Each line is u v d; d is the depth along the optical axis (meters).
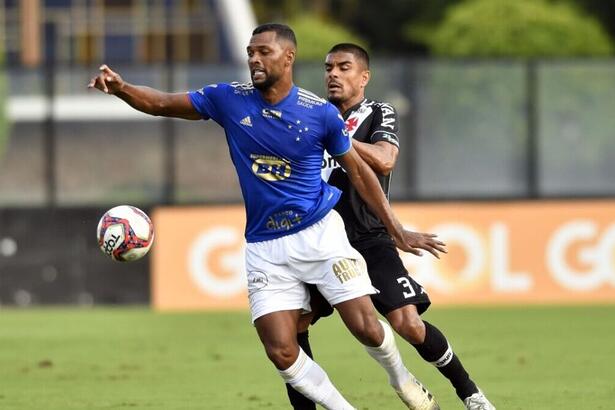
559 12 103.56
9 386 36.22
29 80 63.75
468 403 28.39
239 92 25.94
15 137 63.88
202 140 64.06
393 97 64.12
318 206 26.20
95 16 103.00
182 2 102.81
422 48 130.88
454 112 64.19
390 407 31.77
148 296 62.94
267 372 39.00
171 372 39.12
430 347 27.86
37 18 102.31
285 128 25.61
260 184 26.00
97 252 63.12
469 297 60.66
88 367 40.53
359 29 133.38
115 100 63.88
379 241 28.55
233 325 53.59
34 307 62.91
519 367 39.66
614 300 60.97
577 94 64.25
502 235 60.88
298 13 133.00
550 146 64.38
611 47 103.81
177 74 63.09
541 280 60.88
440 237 60.66
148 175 63.97
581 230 60.91
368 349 26.83
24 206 63.53
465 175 64.25
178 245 60.72
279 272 26.14
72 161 63.75
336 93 29.53
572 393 34.12
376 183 26.50
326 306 27.92
